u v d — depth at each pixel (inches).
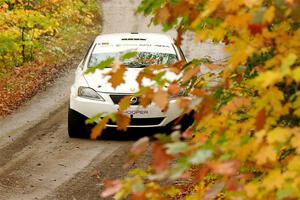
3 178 828.0
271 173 217.9
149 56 1018.7
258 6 226.4
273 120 236.4
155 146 217.0
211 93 283.3
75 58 1861.5
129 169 845.2
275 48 245.1
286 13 211.3
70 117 996.6
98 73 1010.7
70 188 788.0
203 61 322.3
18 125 1127.6
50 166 877.8
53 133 1060.5
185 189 373.4
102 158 904.3
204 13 235.0
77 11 2417.6
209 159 225.9
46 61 1727.4
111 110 958.4
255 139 233.1
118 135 1013.8
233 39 251.0
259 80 202.8
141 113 944.3
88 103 971.3
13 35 1481.3
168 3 281.9
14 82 1473.9
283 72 199.5
